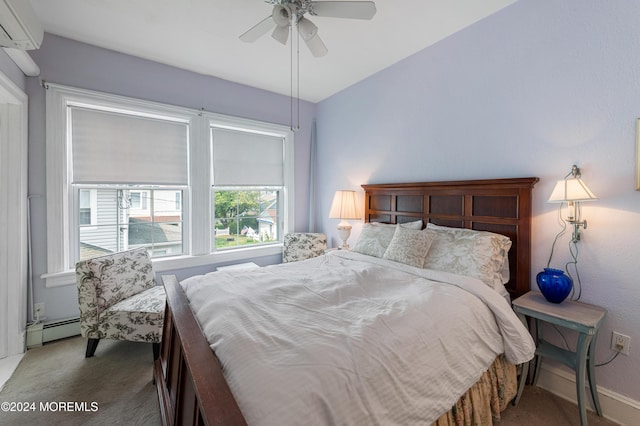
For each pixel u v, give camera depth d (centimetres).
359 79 326
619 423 156
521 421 157
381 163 308
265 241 377
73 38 240
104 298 215
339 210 319
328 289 165
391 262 220
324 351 99
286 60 280
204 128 312
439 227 234
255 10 206
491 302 156
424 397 110
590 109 169
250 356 96
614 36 159
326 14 171
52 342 236
